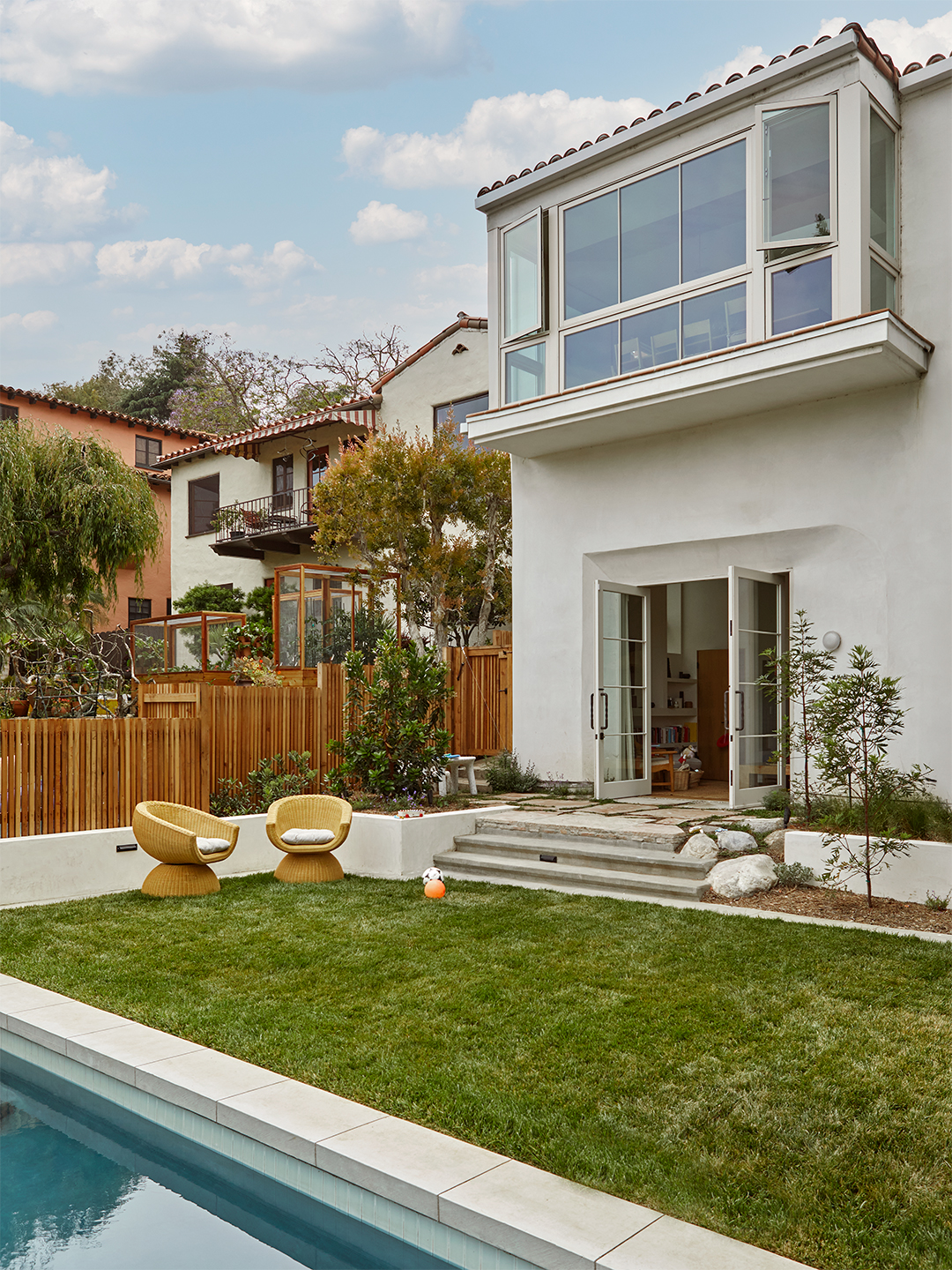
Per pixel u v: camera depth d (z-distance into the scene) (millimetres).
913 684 9000
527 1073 4219
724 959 5875
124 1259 3244
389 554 15562
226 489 23312
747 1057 4371
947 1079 4094
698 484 10742
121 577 25406
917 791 8102
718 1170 3355
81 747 8758
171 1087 4180
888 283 9359
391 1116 3840
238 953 6281
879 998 5105
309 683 14281
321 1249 3365
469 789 12188
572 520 11930
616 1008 5031
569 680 11906
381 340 32375
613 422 10680
